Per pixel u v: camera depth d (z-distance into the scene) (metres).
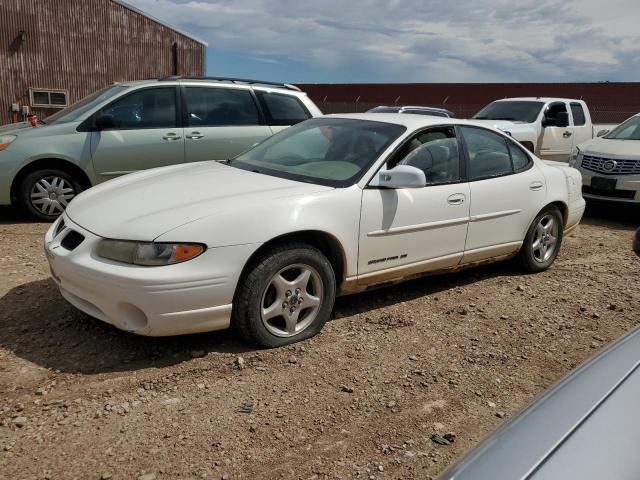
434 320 4.40
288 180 4.13
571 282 5.50
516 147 5.41
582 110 12.86
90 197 4.00
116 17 22.62
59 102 21.88
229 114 7.45
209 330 3.46
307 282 3.79
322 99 36.19
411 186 3.94
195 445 2.72
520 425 1.56
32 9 20.73
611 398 1.54
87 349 3.56
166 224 3.33
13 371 3.26
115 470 2.51
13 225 6.55
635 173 8.30
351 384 3.37
